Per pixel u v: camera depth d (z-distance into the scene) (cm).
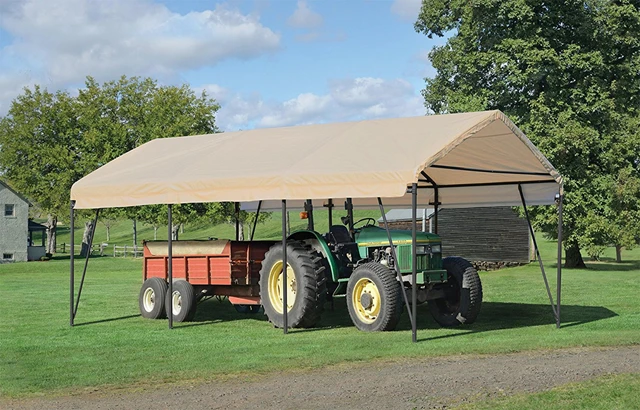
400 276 1159
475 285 1332
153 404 778
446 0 3969
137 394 827
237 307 1608
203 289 1498
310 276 1290
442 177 1509
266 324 1405
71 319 1439
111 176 1506
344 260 1354
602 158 3300
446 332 1253
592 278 2656
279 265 1344
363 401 763
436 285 1362
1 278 3453
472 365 934
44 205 6253
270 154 1355
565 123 3203
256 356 1035
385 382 847
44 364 1015
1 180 6209
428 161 1118
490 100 3400
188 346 1143
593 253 3291
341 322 1402
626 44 3419
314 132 1431
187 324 1421
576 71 3325
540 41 3195
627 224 3419
